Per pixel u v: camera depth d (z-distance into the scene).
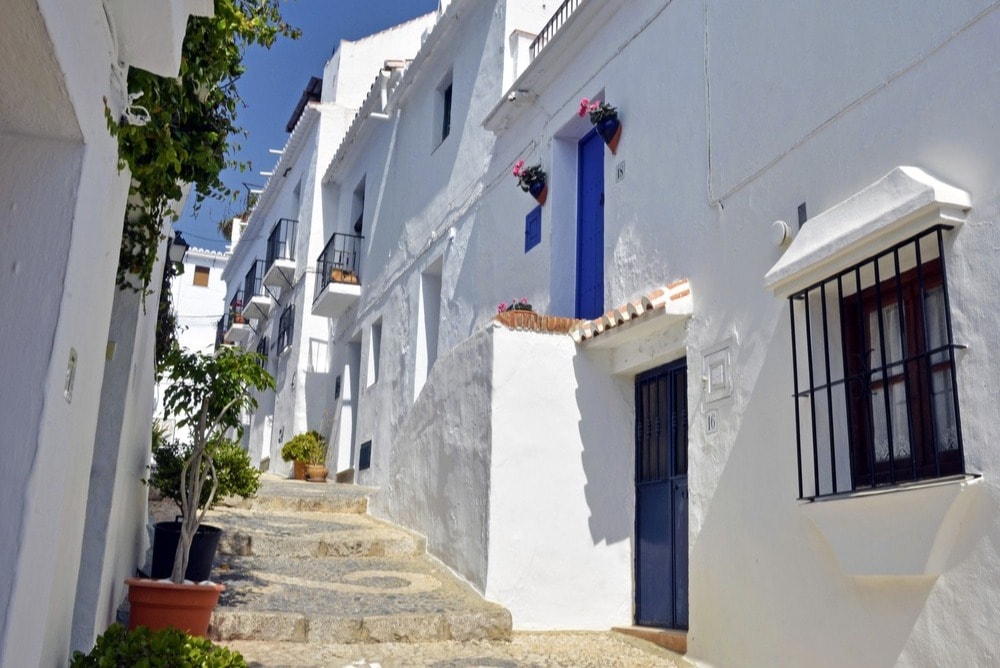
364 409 13.06
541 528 6.75
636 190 7.04
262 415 18.48
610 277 7.25
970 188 3.95
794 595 4.70
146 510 7.25
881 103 4.56
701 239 6.06
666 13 6.93
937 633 3.78
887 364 4.19
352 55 17.05
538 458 6.87
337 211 16.14
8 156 2.96
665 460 6.55
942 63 4.20
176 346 7.14
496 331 7.05
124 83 3.52
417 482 8.67
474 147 10.44
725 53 6.05
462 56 11.21
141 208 4.53
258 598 6.29
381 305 12.95
